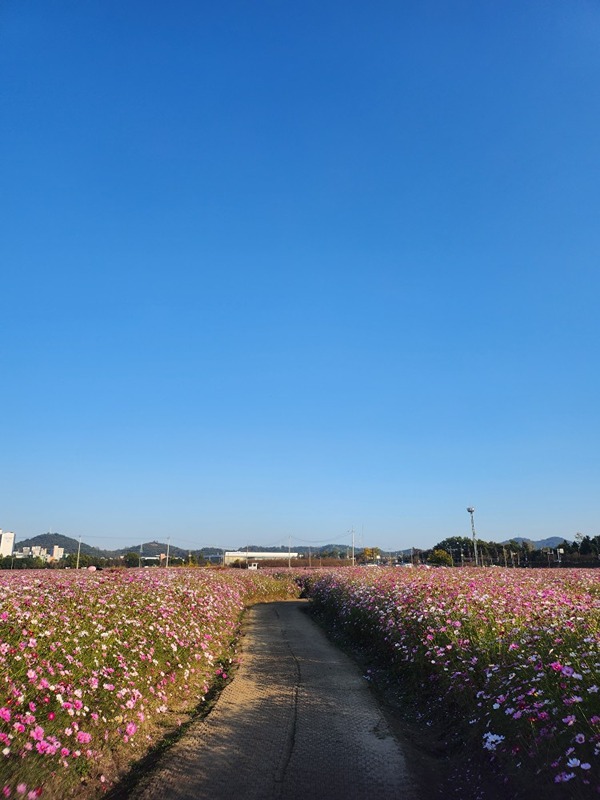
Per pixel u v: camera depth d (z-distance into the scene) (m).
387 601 12.45
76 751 5.01
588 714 4.61
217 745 6.25
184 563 81.44
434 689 7.91
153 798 4.84
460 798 5.00
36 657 5.71
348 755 6.02
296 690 8.95
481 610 8.86
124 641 7.50
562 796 4.27
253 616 21.09
